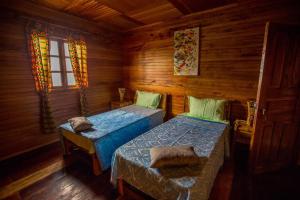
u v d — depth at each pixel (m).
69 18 3.10
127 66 4.34
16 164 2.37
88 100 3.67
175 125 2.54
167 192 1.33
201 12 2.93
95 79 3.78
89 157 2.29
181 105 3.50
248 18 2.53
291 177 2.11
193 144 1.88
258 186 1.93
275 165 2.24
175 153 1.46
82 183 1.98
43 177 2.09
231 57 2.76
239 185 1.94
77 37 3.27
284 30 1.87
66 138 2.49
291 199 1.74
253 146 2.10
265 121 2.05
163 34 3.51
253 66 2.58
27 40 2.56
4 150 2.47
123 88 4.19
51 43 3.01
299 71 2.01
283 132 2.15
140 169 1.50
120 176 1.69
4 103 2.42
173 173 1.38
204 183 1.41
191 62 3.18
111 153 2.19
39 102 2.80
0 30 2.30
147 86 4.02
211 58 2.97
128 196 1.74
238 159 2.50
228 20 2.70
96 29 3.64
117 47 4.22
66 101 3.25
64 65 3.18
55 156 2.61
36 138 2.82
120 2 2.56
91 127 2.43
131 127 2.59
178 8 2.79
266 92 1.97
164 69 3.63
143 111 3.35
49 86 2.85
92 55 3.64
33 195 1.79
